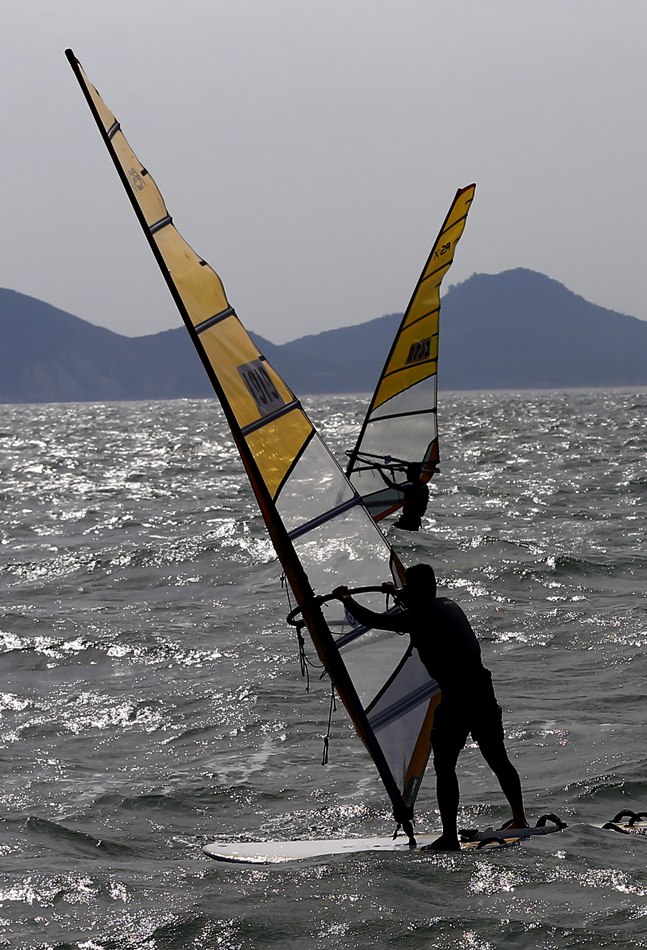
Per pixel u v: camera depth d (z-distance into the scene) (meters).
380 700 18.88
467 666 18.20
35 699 34.53
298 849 20.00
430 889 16.69
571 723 29.33
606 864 17.55
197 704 33.16
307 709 32.31
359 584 18.94
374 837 21.17
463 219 21.52
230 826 23.45
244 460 18.67
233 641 41.03
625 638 38.62
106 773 27.58
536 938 15.03
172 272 18.89
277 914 16.31
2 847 21.97
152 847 22.22
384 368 21.92
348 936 15.38
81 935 16.58
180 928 16.22
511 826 19.62
